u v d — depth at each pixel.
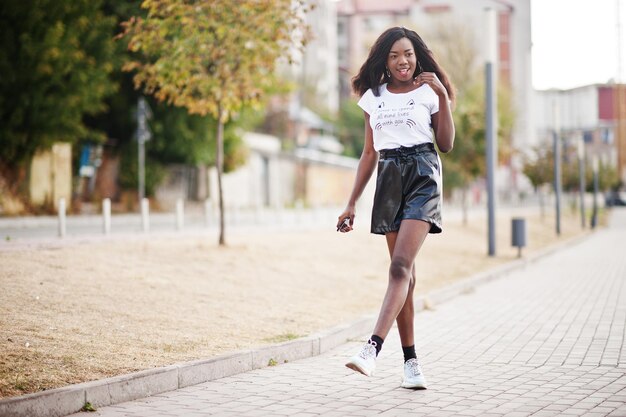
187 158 38.16
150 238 15.67
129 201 36.22
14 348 6.16
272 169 53.38
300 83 76.38
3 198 27.17
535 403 5.27
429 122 5.52
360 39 100.38
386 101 5.55
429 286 13.62
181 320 8.20
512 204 66.56
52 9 26.61
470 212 48.75
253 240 16.77
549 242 30.41
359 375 6.49
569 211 64.56
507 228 35.69
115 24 30.02
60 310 7.75
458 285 13.39
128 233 19.28
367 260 16.66
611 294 12.88
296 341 7.46
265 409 5.27
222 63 14.12
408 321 5.78
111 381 5.52
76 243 13.25
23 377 5.49
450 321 9.91
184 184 41.56
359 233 22.03
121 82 34.28
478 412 5.04
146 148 37.19
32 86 27.06
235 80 14.34
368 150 5.78
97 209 32.75
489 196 21.19
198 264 11.98
